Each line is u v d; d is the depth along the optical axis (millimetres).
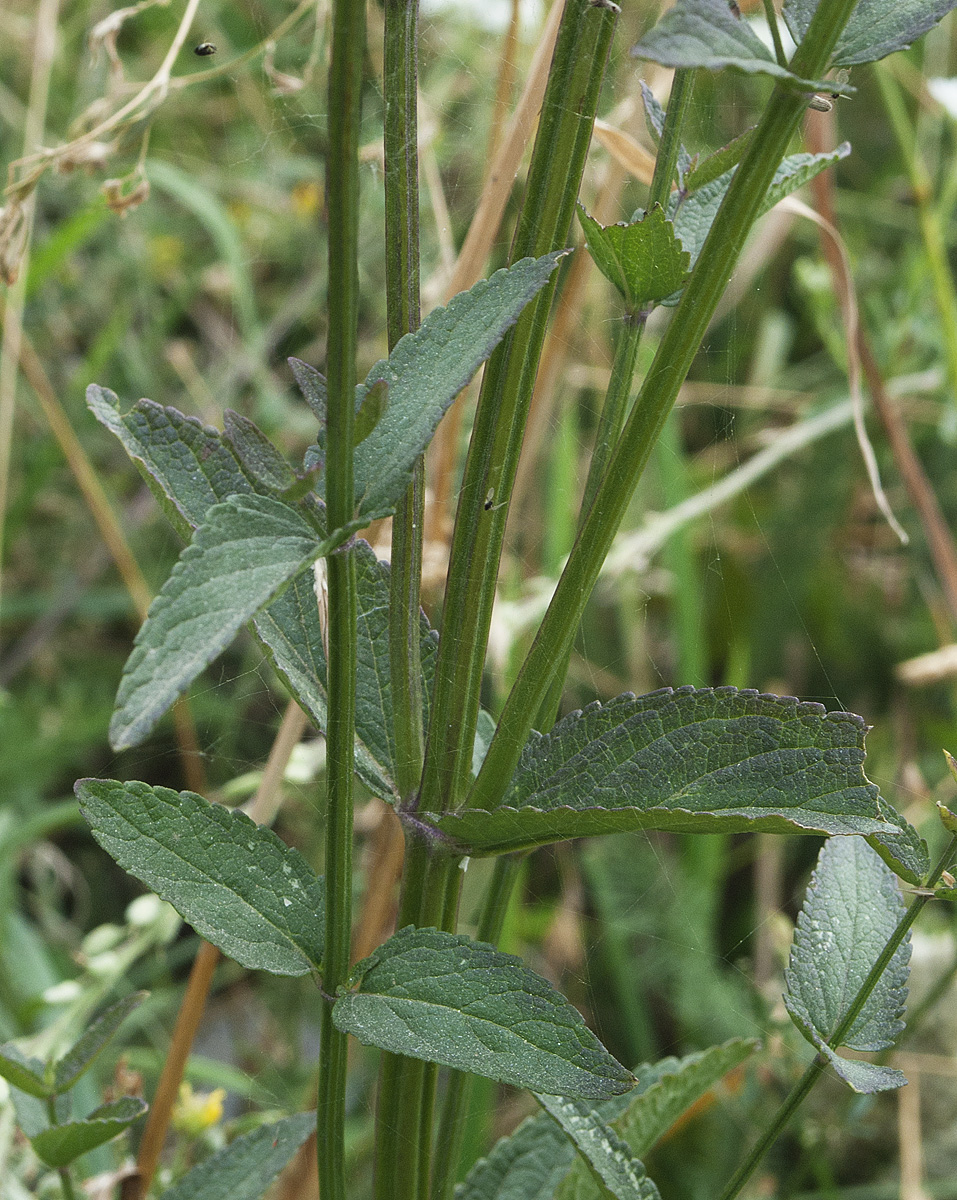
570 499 989
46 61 1070
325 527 516
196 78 706
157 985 1001
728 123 880
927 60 1174
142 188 679
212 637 501
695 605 1036
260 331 1243
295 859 546
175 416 568
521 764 550
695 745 540
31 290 1005
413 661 557
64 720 1033
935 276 991
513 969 532
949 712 1133
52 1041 715
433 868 557
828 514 1189
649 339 1027
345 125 498
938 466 1215
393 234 543
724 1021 908
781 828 522
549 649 544
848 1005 561
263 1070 957
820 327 1044
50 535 1264
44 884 1015
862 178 1419
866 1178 886
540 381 805
